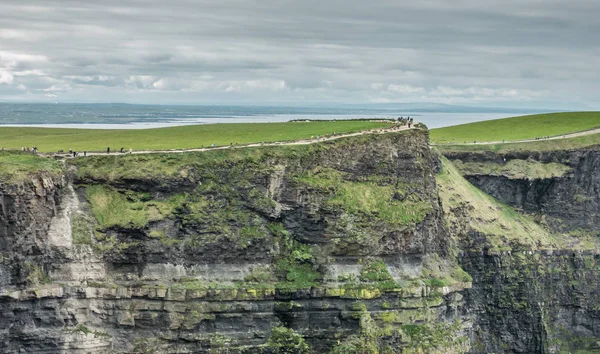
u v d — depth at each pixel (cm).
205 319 16700
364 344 17362
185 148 19675
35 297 15562
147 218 16762
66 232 16312
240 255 17388
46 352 15738
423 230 19262
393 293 18025
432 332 18300
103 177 17012
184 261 16975
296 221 18025
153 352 16312
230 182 17775
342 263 18000
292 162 18300
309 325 17450
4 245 15325
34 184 15775
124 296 16388
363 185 19000
